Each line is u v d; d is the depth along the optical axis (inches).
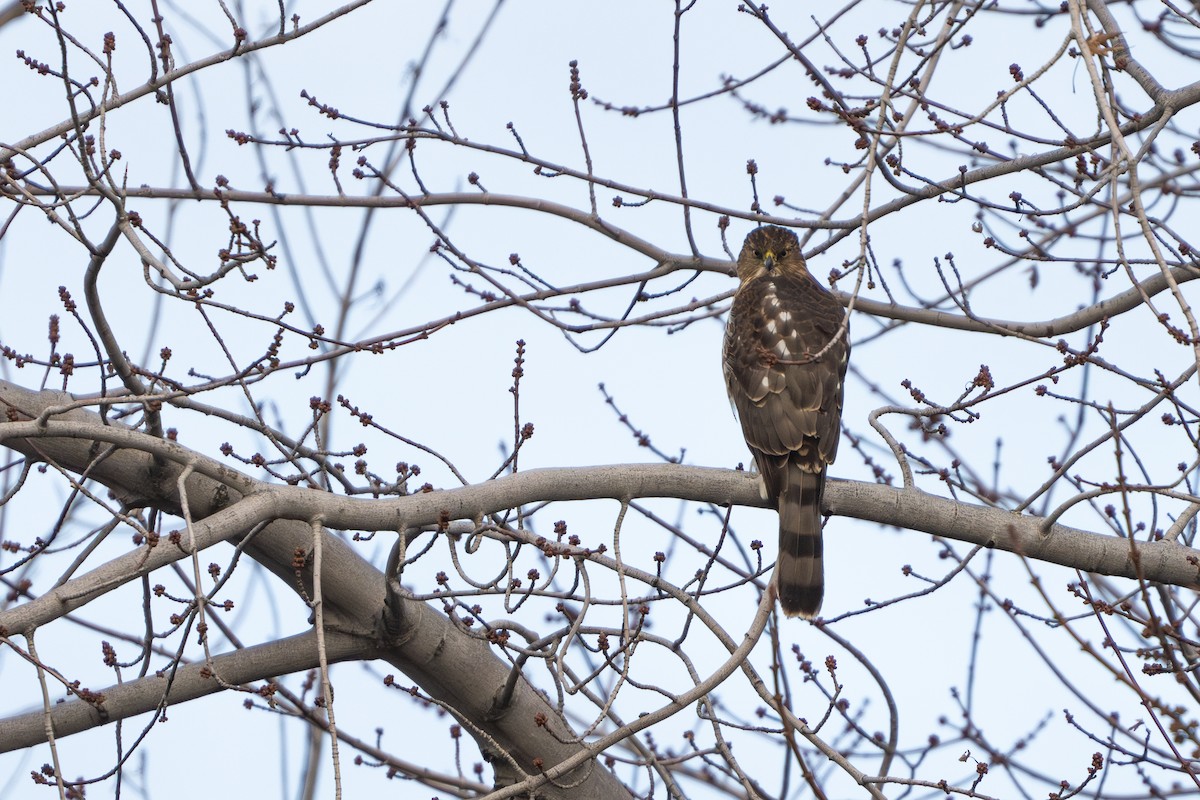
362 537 425.1
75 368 406.6
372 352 428.5
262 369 403.2
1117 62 438.0
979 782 372.2
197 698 425.1
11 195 408.2
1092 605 360.8
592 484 410.9
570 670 394.9
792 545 429.1
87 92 406.9
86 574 352.8
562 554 379.2
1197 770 434.0
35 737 405.4
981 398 426.3
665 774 410.9
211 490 423.5
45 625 345.4
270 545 429.7
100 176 373.4
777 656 317.4
